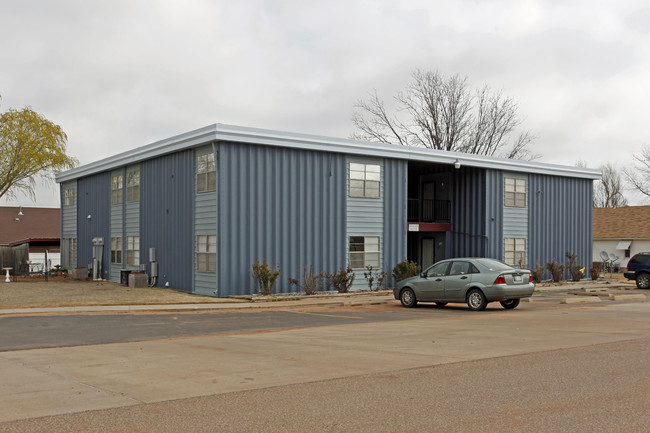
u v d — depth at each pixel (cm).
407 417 636
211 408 685
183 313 1839
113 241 3173
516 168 3052
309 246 2402
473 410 658
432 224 3047
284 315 1775
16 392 778
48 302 2023
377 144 2575
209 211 2288
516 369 880
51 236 5325
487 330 1348
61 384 825
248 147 2269
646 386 761
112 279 3155
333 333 1348
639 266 2931
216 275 2225
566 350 1046
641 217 4903
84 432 598
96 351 1125
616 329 1342
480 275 1819
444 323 1505
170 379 850
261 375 870
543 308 1912
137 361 1004
